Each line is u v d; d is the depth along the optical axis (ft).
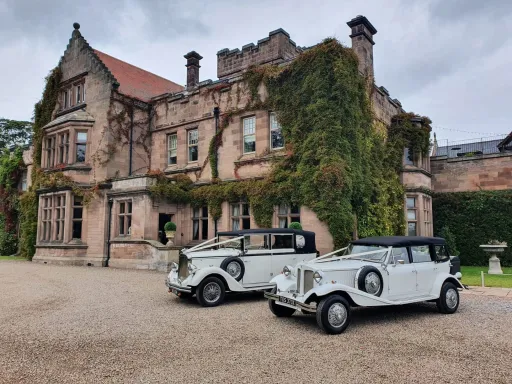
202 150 63.16
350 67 49.44
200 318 26.14
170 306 30.19
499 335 21.52
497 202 66.13
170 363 17.29
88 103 71.31
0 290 37.60
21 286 40.19
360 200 48.91
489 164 68.33
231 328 23.43
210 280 30.66
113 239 61.62
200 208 61.46
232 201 56.59
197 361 17.52
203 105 63.93
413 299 25.76
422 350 18.97
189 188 62.80
